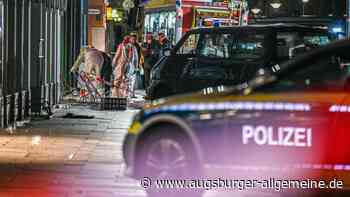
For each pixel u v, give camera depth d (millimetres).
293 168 10125
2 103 18641
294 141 10078
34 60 22516
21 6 20375
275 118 10125
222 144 10328
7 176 12820
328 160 10031
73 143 16969
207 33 18562
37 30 22766
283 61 17328
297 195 10688
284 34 17500
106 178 12859
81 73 27938
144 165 10797
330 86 10125
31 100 22344
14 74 19672
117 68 27219
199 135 10438
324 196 10703
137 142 10820
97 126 20594
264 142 10164
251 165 10250
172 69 19094
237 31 17984
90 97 28062
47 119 22016
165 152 10703
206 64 18406
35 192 11609
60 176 12938
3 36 18469
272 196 11453
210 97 10508
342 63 11453
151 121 10727
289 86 10250
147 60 34812
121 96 27203
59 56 27609
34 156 14992
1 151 15500
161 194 10781
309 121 10039
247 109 10227
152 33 36500
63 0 28578
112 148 16344
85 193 11617
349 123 9945
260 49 17500
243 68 17641
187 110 10547
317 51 10430
